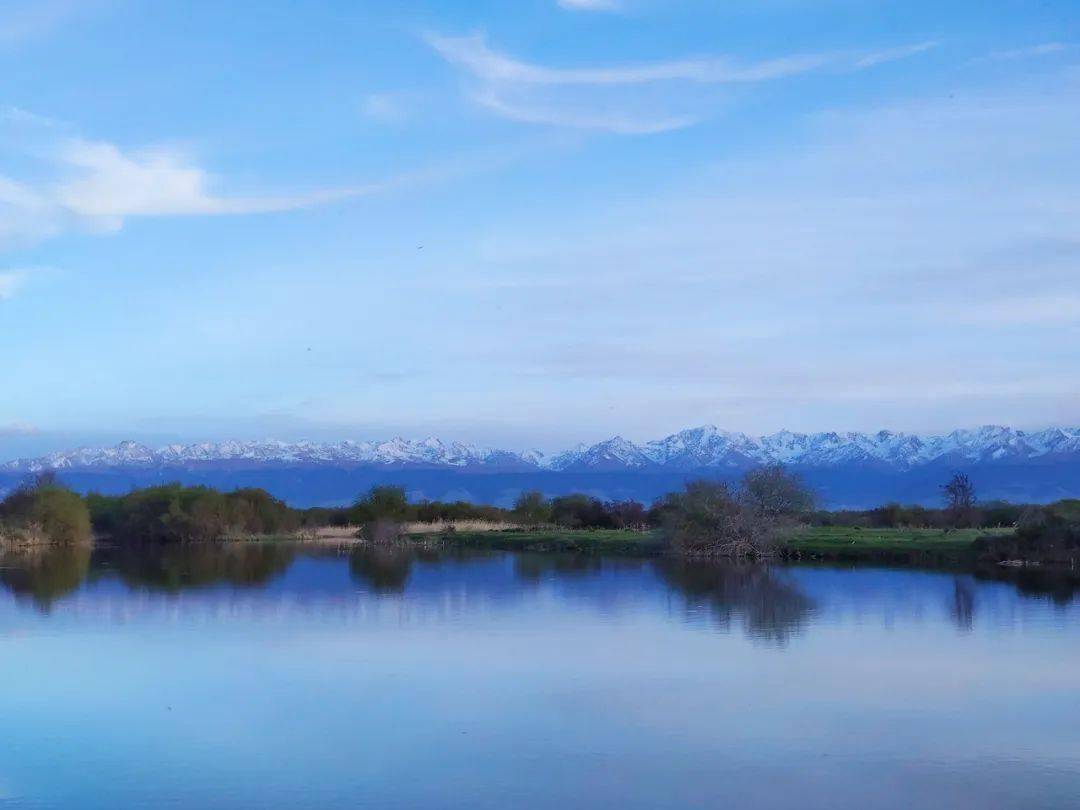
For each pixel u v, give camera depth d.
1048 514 68.56
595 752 22.09
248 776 20.58
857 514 117.75
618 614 41.44
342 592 50.03
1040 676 29.11
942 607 43.28
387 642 34.84
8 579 57.50
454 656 32.31
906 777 20.41
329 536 108.25
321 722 24.52
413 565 67.38
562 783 20.11
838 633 36.44
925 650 33.06
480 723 24.36
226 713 25.39
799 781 20.19
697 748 22.36
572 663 31.14
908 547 70.81
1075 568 61.22
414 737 23.25
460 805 18.92
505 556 76.44
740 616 40.78
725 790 19.69
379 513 111.69
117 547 93.75
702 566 65.19
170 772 20.84
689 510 74.69
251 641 35.16
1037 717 24.75
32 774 20.73
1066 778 20.34
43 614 42.00
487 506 124.81
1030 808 18.70
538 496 115.94
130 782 20.25
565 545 84.56
